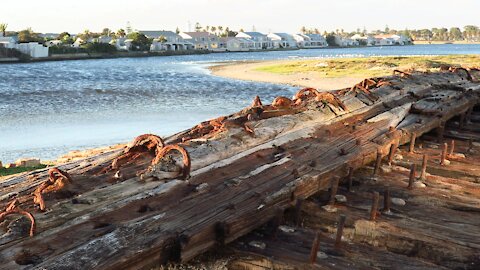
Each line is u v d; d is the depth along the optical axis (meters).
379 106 7.79
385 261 3.63
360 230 4.16
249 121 6.06
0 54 82.81
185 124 21.75
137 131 19.91
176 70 62.06
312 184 4.61
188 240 3.35
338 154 5.38
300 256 3.64
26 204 3.71
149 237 3.27
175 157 4.48
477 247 3.83
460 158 6.62
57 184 3.95
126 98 31.23
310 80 44.06
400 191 5.09
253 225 3.87
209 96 32.97
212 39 153.75
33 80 44.91
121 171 4.40
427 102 8.16
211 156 4.81
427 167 6.16
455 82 10.70
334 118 6.84
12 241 3.09
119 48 117.12
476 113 9.79
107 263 2.94
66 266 2.84
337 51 143.38
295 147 5.43
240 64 73.94
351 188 5.13
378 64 53.28
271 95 33.91
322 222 4.32
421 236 4.01
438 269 3.56
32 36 113.62
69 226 3.30
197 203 3.84
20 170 10.98
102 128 20.50
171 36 144.75
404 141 6.64
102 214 3.49
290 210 4.37
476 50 139.88
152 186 4.07
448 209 4.61
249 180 4.33
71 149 16.52
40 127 20.50
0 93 32.91
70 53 101.31
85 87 38.16
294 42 177.62
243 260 3.63
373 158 5.81
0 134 18.89
